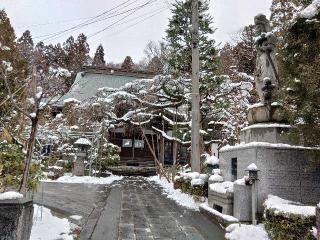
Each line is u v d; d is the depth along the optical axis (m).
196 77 13.30
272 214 5.65
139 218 7.87
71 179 17.52
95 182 16.83
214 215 7.66
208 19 17.36
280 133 8.16
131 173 22.91
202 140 17.88
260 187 7.32
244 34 28.00
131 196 11.86
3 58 8.68
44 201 9.77
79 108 20.39
